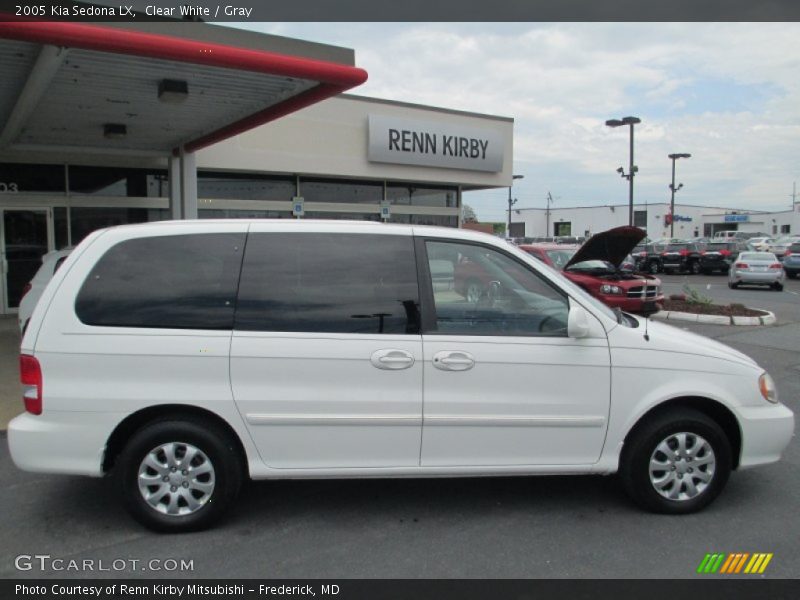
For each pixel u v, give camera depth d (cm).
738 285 2428
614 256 1288
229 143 1466
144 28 636
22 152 1209
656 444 401
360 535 380
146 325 374
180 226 393
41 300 375
